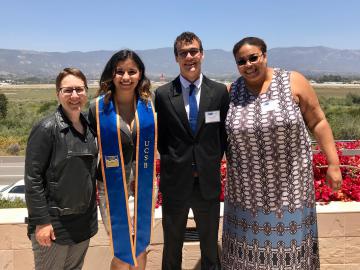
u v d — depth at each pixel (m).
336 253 3.78
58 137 2.67
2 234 3.66
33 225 2.75
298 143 3.00
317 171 4.35
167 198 3.23
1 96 36.19
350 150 4.54
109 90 3.01
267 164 3.01
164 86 3.20
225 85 3.23
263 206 3.06
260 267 3.11
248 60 2.99
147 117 3.04
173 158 3.15
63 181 2.67
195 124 3.11
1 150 23.66
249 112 3.05
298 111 3.00
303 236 3.08
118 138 2.98
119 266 3.18
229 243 3.29
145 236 3.14
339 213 3.74
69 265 2.91
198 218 3.29
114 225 3.08
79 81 2.70
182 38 3.09
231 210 3.26
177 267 3.40
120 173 3.02
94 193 2.87
